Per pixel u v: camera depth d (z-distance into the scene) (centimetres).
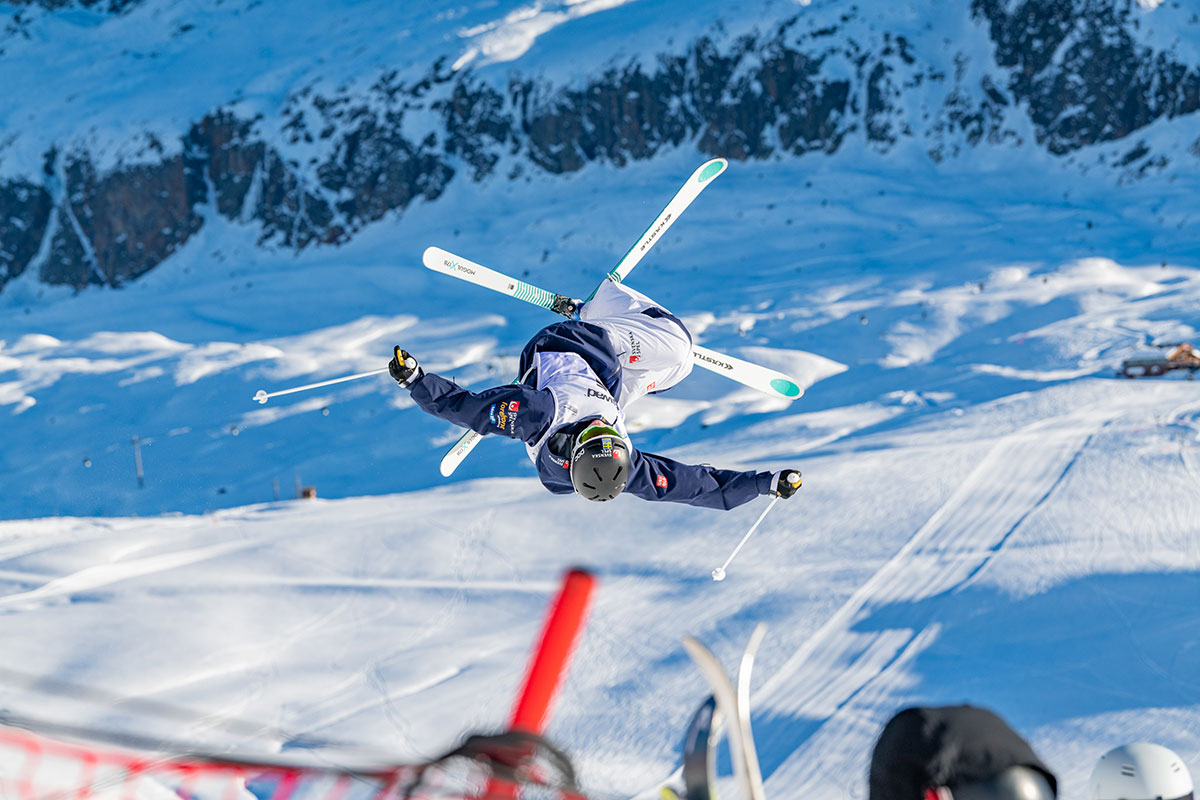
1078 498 3111
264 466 7669
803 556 2767
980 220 13775
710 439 5522
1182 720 1716
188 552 3005
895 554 2723
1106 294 8875
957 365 7225
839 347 8238
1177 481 3209
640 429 6400
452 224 17125
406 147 18425
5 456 8750
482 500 3519
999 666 2017
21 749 1140
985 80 17038
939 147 16912
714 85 18012
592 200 16425
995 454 3731
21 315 16538
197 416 9038
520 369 847
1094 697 1839
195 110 19288
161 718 1867
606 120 18188
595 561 2838
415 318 12106
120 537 3167
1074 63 16388
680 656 2192
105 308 16412
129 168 18662
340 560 2894
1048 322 8194
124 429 8950
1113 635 2086
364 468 7200
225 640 2316
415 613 2514
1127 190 14825
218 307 13900
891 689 1969
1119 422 4191
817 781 1667
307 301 13762
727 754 1711
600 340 841
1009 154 16462
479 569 2817
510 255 14775
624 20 19862
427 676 2145
